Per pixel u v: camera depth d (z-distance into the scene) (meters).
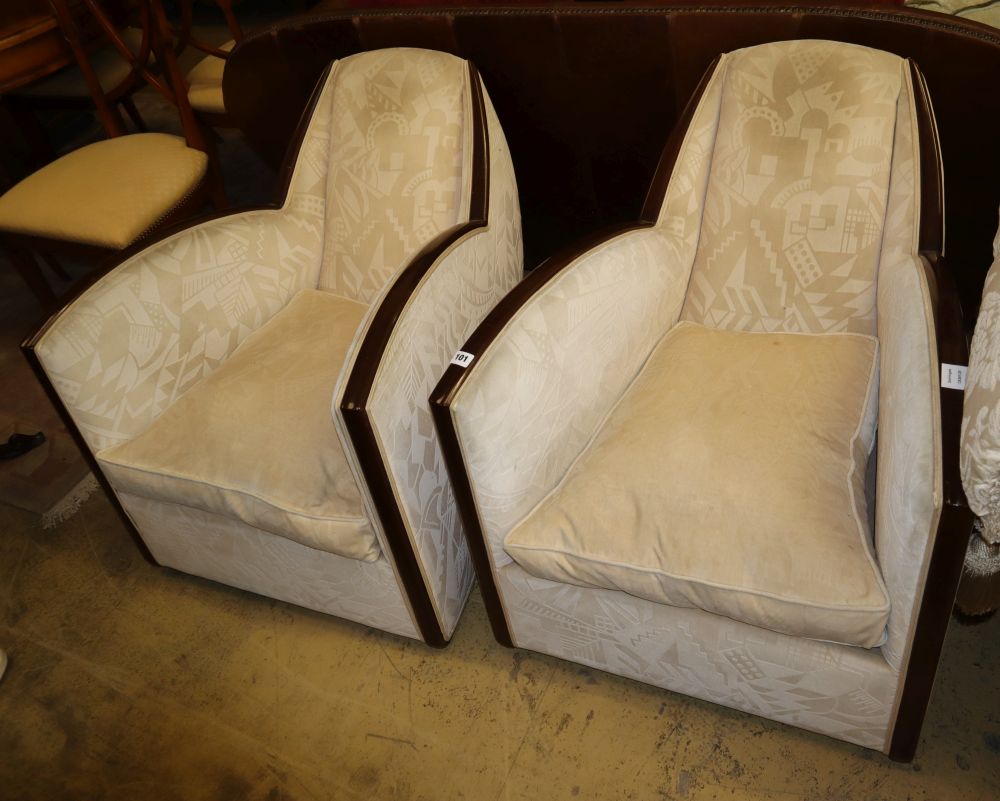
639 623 1.24
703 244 1.50
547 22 1.58
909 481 0.94
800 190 1.38
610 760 1.34
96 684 1.60
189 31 2.04
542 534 1.20
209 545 1.59
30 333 1.42
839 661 1.12
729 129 1.44
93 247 2.06
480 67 1.71
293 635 1.62
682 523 1.13
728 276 1.47
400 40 1.72
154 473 1.46
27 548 1.90
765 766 1.29
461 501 1.22
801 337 1.41
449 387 1.10
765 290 1.44
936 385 0.97
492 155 1.56
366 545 1.32
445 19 1.64
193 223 1.64
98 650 1.66
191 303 1.60
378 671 1.53
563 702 1.42
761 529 1.10
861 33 1.41
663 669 1.30
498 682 1.47
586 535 1.17
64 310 1.45
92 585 1.79
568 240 2.07
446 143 1.57
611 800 1.29
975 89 1.39
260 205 1.75
